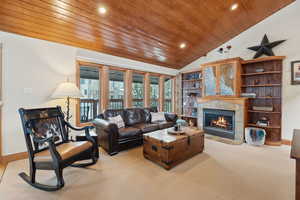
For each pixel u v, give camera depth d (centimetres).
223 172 220
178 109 601
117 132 285
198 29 362
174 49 440
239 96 386
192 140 270
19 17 237
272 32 366
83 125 358
